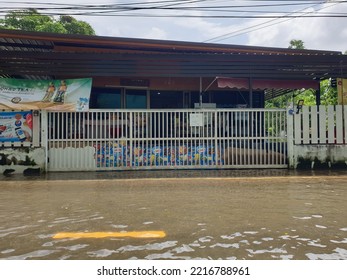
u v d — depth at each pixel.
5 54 9.96
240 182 8.23
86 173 10.02
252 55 10.85
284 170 10.43
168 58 10.55
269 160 10.81
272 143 10.80
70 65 10.25
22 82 10.10
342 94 11.32
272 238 3.98
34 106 10.09
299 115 10.77
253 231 4.24
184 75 10.70
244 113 10.80
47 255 3.51
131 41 11.30
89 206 5.68
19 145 10.15
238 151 10.76
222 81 10.84
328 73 11.25
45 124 10.18
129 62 10.43
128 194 6.76
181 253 3.54
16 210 5.42
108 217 4.95
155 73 10.59
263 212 5.20
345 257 3.44
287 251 3.59
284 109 10.80
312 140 10.73
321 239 3.95
